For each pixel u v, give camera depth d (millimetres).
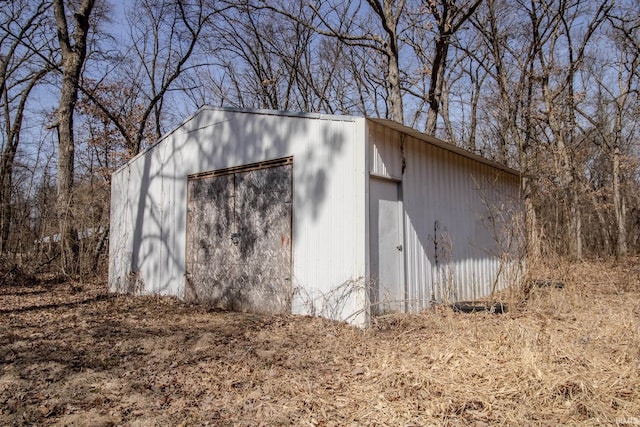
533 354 3762
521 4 14164
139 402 3469
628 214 18781
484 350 4211
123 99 18922
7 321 6504
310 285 6297
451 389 3391
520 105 16734
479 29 14539
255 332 5637
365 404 3316
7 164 14297
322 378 3928
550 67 15297
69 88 12250
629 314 5531
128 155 17312
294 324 5906
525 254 7418
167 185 9000
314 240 6289
